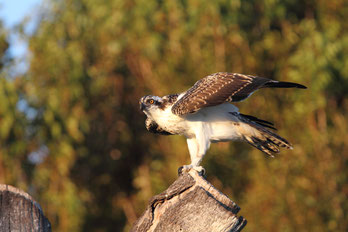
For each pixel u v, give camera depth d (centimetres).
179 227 457
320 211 1338
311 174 1354
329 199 1339
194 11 1359
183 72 1409
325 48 1357
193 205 460
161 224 460
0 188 414
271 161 1379
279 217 1331
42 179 1387
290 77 1373
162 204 470
